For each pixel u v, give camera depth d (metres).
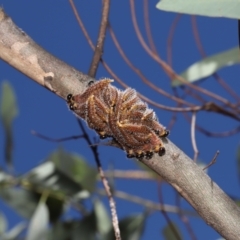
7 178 1.24
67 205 1.27
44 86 0.90
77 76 0.90
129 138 0.87
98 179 1.28
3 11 0.91
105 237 1.26
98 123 0.87
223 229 0.87
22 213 1.26
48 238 1.26
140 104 0.87
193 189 0.87
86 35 1.03
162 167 0.88
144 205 1.26
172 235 1.26
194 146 1.05
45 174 1.23
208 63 1.17
